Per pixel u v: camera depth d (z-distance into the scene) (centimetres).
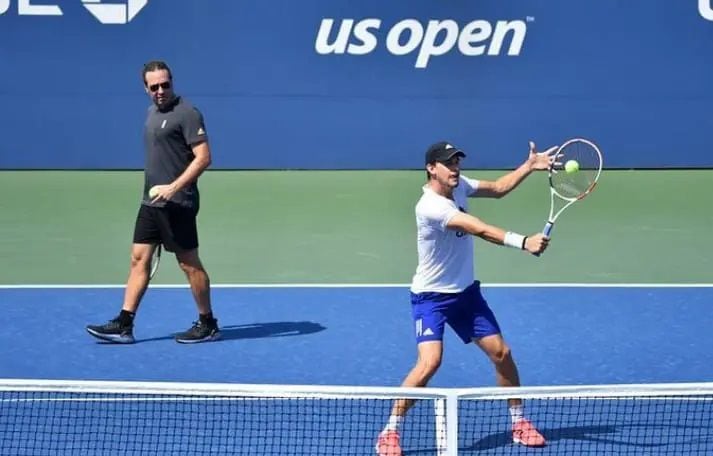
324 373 2894
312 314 3391
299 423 2489
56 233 4328
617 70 5166
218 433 2433
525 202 4806
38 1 5112
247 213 4619
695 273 3847
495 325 2403
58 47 5144
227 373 2888
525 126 5194
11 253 4062
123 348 3073
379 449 2300
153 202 3002
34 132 5209
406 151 5228
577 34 5141
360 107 5203
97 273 3828
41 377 2847
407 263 3966
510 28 5128
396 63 5169
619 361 2988
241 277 3794
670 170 5244
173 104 2984
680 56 5159
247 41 5153
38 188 4966
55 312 3397
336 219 4538
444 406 2147
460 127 5200
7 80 5166
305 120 5216
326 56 5166
